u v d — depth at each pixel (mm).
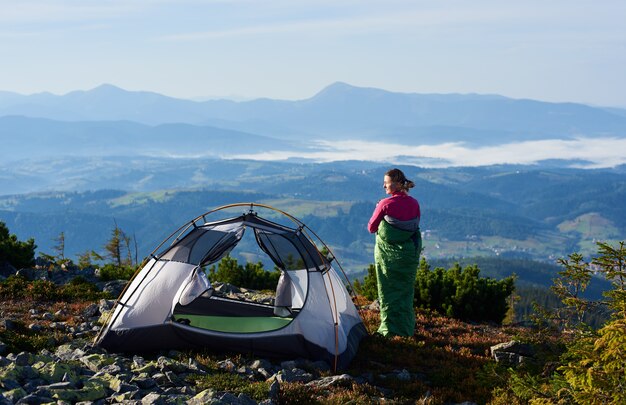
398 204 12875
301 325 11508
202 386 8914
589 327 9031
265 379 10141
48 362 8922
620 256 8125
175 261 12070
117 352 11273
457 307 16875
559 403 7766
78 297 15828
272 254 12641
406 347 12594
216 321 12148
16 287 15969
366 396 9305
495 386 10000
